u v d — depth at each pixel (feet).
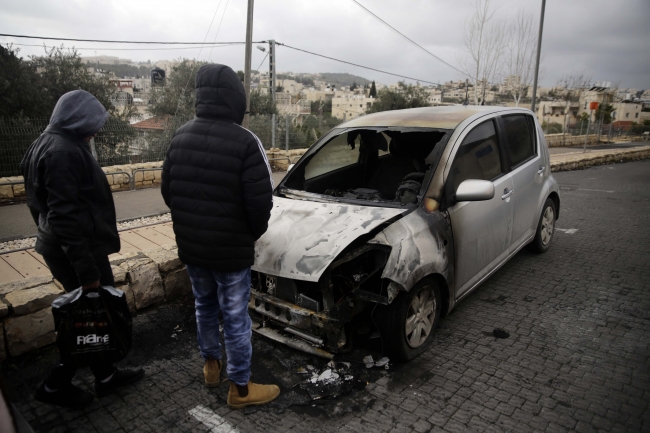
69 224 7.45
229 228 7.75
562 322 11.94
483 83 84.74
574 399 8.71
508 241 13.73
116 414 8.46
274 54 76.89
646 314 12.34
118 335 8.31
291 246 9.84
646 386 9.12
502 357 10.27
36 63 44.01
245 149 7.54
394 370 9.78
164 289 13.15
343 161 14.78
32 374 9.68
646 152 63.16
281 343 10.35
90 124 7.78
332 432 7.89
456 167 11.39
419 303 10.09
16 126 31.27
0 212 23.94
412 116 13.20
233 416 8.38
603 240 19.10
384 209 10.63
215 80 7.68
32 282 11.17
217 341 9.12
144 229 19.94
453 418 8.20
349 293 9.45
